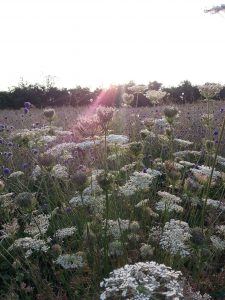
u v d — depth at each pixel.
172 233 3.53
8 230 4.01
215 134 6.92
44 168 4.53
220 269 4.20
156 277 2.35
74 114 13.44
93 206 4.27
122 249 3.91
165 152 7.19
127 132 8.09
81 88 22.11
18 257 4.19
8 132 9.66
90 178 4.26
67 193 5.25
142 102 20.67
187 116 10.50
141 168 5.88
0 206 4.89
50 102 28.23
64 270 4.05
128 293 2.26
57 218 4.99
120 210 4.68
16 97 30.88
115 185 4.59
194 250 3.85
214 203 4.25
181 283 2.60
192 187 4.52
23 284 3.78
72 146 4.51
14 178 6.20
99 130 4.35
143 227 4.57
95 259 3.87
